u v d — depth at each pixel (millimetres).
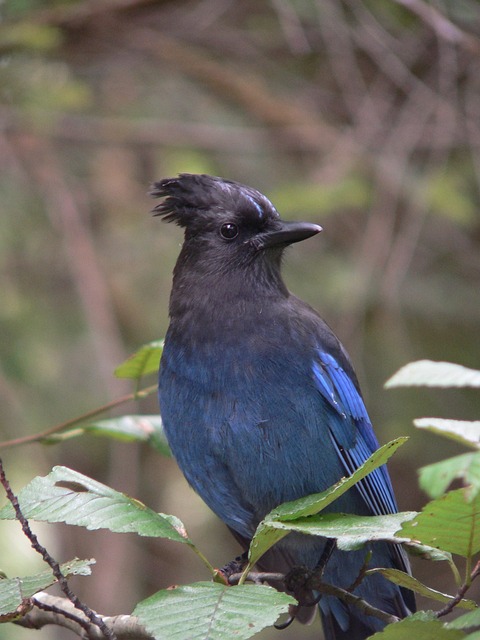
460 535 4531
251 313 7367
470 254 12703
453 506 4371
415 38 12141
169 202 7914
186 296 7551
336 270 12008
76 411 11836
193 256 7723
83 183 12961
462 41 10883
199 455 7223
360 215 12578
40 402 11797
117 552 12484
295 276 11992
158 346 6684
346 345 11688
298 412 7137
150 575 13805
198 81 12922
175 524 5117
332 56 12203
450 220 12578
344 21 11836
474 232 12805
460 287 12633
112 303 12531
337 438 7387
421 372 5383
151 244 12703
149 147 12922
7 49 11633
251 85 12820
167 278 12594
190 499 14211
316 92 13023
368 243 11852
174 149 12906
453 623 4270
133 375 6969
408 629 4535
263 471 7098
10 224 12219
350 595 6164
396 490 14156
